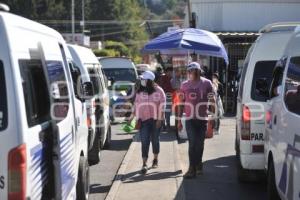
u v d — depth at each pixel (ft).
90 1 337.31
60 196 18.98
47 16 273.75
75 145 23.76
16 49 16.07
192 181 33.50
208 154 43.68
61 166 19.39
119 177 33.65
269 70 29.37
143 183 32.09
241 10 101.40
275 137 23.40
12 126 15.49
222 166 38.47
